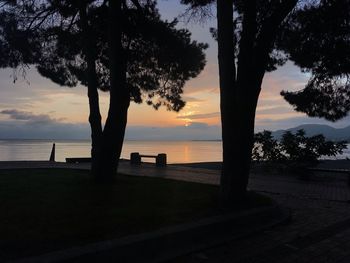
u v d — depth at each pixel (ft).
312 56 51.34
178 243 22.27
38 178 45.24
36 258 17.40
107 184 40.65
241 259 21.21
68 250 18.56
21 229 22.61
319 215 33.35
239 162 31.48
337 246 24.09
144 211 27.86
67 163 77.05
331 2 43.32
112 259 19.06
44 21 52.60
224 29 32.07
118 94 42.16
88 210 27.84
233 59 32.14
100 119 43.42
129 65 56.70
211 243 23.27
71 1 47.29
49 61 58.75
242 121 31.83
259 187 49.65
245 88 32.14
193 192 36.81
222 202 31.04
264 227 27.78
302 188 49.62
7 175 48.75
